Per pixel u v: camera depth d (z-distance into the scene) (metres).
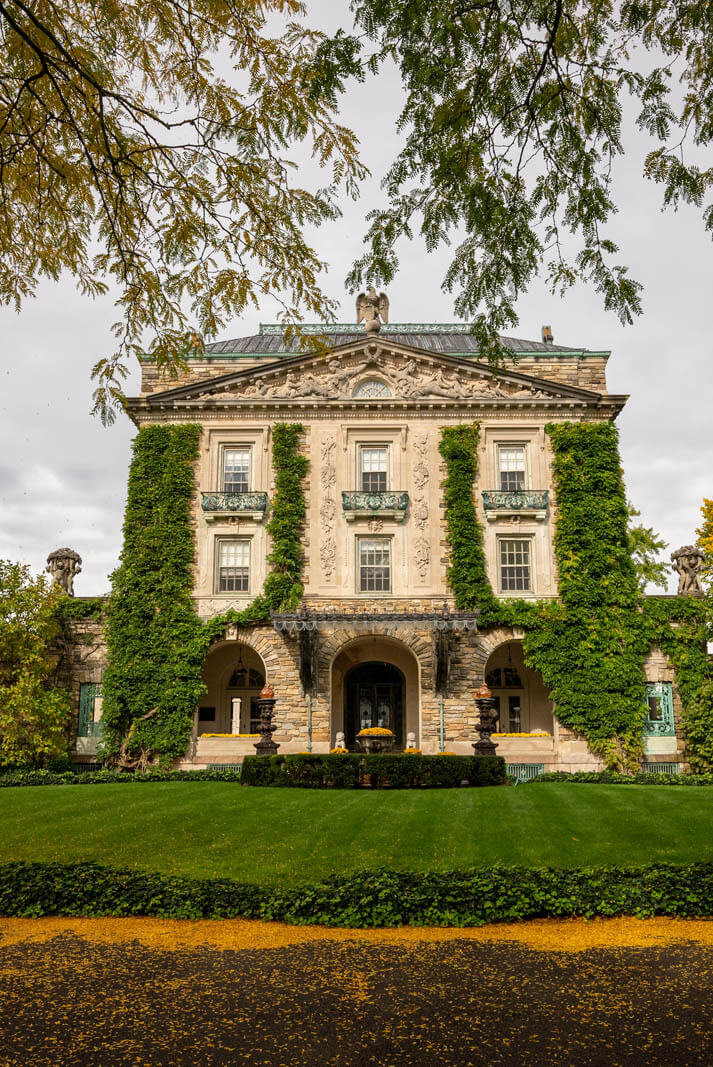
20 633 30.77
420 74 8.45
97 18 7.64
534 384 36.03
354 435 36.34
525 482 36.03
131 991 9.38
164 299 9.06
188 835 16.81
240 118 7.96
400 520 35.28
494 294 9.79
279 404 36.22
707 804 18.41
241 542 35.47
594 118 8.85
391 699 37.16
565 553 34.66
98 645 34.69
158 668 33.59
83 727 34.03
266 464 36.03
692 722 32.19
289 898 12.67
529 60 8.55
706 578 41.38
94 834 17.03
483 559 34.88
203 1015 8.55
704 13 8.42
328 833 16.64
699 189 9.26
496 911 12.31
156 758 32.97
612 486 35.31
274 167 8.19
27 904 13.07
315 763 23.39
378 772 23.16
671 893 12.62
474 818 17.45
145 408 36.34
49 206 8.47
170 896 12.96
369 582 35.09
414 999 8.98
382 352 36.81
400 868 14.31
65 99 7.78
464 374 36.59
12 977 9.91
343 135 8.08
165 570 34.56
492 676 37.12
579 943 11.16
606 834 16.02
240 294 9.09
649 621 33.81
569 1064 7.29
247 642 34.16
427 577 34.84
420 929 11.98
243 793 21.52
